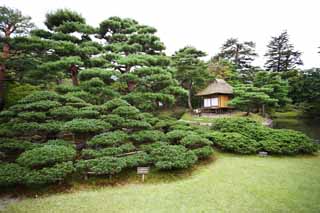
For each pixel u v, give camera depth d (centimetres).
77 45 1175
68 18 1212
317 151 979
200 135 969
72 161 666
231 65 3092
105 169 615
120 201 518
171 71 1438
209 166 798
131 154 753
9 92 1135
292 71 2855
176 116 2289
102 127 750
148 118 1066
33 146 675
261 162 848
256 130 1074
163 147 757
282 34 3978
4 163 617
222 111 2425
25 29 1233
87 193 570
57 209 479
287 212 450
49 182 577
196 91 2734
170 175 692
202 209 472
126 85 1363
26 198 542
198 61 2278
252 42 3919
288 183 620
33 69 1150
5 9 1141
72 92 1033
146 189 594
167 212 460
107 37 1406
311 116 2447
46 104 775
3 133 696
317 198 518
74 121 740
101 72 1070
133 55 1210
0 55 1082
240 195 542
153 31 1432
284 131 1062
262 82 2347
